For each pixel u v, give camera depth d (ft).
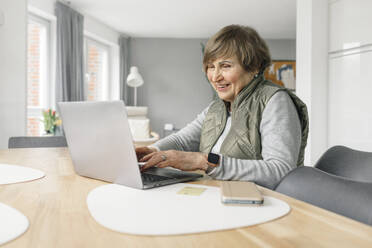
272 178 2.89
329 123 10.65
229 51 3.53
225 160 2.92
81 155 2.99
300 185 2.41
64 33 16.10
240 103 3.65
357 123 9.61
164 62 25.17
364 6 9.28
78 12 17.92
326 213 1.89
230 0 16.34
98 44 21.49
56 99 15.94
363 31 9.33
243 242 1.45
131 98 24.97
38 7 14.52
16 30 11.43
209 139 4.06
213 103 4.31
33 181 2.83
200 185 2.65
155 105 25.29
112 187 2.55
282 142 3.16
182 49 25.23
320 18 10.50
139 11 18.16
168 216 1.81
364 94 9.37
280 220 1.76
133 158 2.45
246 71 3.61
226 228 1.62
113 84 23.22
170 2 16.63
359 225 1.68
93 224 1.69
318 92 10.59
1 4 10.80
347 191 2.06
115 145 2.56
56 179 2.92
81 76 17.70
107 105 2.52
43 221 1.74
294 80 25.05
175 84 25.32
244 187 2.27
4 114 11.09
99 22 20.34
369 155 2.75
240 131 3.56
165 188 2.52
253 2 16.62
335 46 10.35
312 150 10.56
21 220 1.73
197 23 20.71
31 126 15.70
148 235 1.54
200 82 25.44
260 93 3.55
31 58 15.65
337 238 1.49
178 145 4.53
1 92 10.96
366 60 9.28
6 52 11.07
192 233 1.56
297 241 1.46
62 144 6.97
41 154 4.75
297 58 11.10
